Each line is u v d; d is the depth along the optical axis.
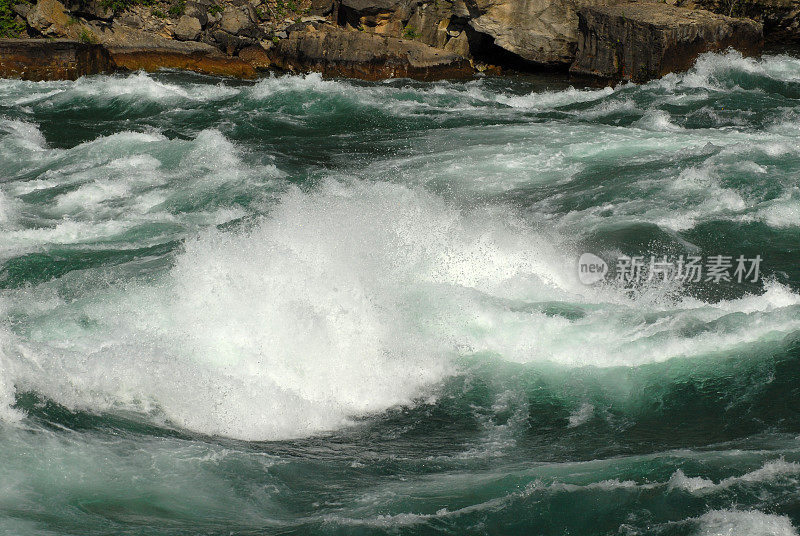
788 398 12.16
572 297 15.62
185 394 12.15
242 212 20.80
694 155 23.80
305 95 34.16
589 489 9.80
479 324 14.40
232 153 25.20
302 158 26.53
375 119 31.52
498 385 13.20
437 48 41.22
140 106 33.19
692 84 34.53
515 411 12.55
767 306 14.95
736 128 28.20
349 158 26.48
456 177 23.91
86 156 25.30
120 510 9.23
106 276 16.09
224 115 31.95
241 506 9.58
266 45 42.69
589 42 38.91
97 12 40.66
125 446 10.64
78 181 23.17
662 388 12.71
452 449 11.48
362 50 39.84
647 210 20.33
